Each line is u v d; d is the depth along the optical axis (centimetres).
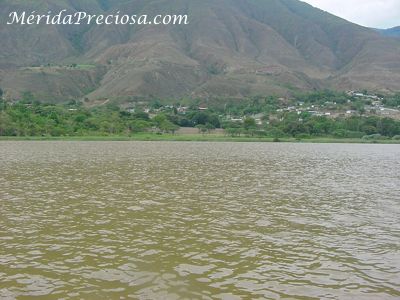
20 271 1848
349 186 4559
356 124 18638
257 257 2078
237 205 3338
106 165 6066
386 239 2438
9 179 4516
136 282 1745
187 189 4053
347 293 1678
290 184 4600
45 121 15900
